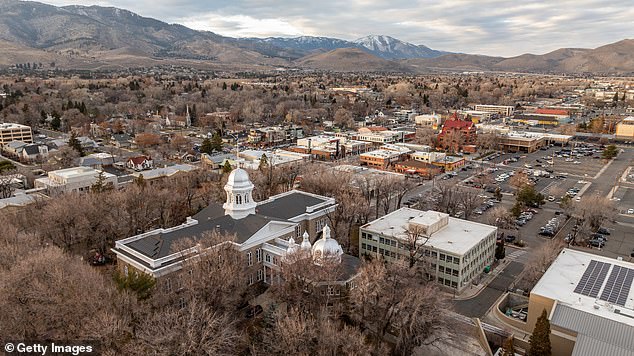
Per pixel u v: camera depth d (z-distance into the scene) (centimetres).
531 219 15475
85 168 18338
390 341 8369
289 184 17212
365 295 7894
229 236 9506
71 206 11531
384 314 7919
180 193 14888
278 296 8700
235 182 10862
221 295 7969
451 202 14975
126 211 12425
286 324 7138
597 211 13950
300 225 11788
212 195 15225
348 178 16638
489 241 11731
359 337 7212
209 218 11194
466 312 9712
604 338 7612
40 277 7600
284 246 10175
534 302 8800
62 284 7312
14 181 18212
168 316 6781
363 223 14075
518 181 18962
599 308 8250
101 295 7288
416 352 8225
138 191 13138
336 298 8569
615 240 13488
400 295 7925
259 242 9862
